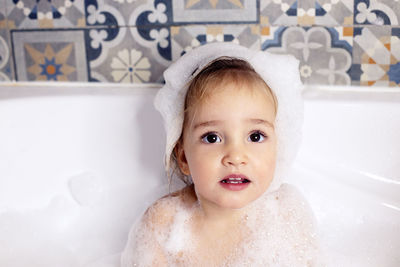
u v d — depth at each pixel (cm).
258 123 81
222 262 90
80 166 113
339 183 107
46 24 119
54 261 105
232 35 114
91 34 118
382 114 103
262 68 89
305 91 113
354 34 110
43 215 111
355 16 109
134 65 118
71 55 120
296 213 93
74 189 113
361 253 101
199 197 90
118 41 117
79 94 113
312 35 111
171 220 94
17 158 110
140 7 114
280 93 90
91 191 113
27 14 119
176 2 113
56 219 112
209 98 81
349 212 106
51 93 115
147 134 111
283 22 111
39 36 120
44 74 123
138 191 113
